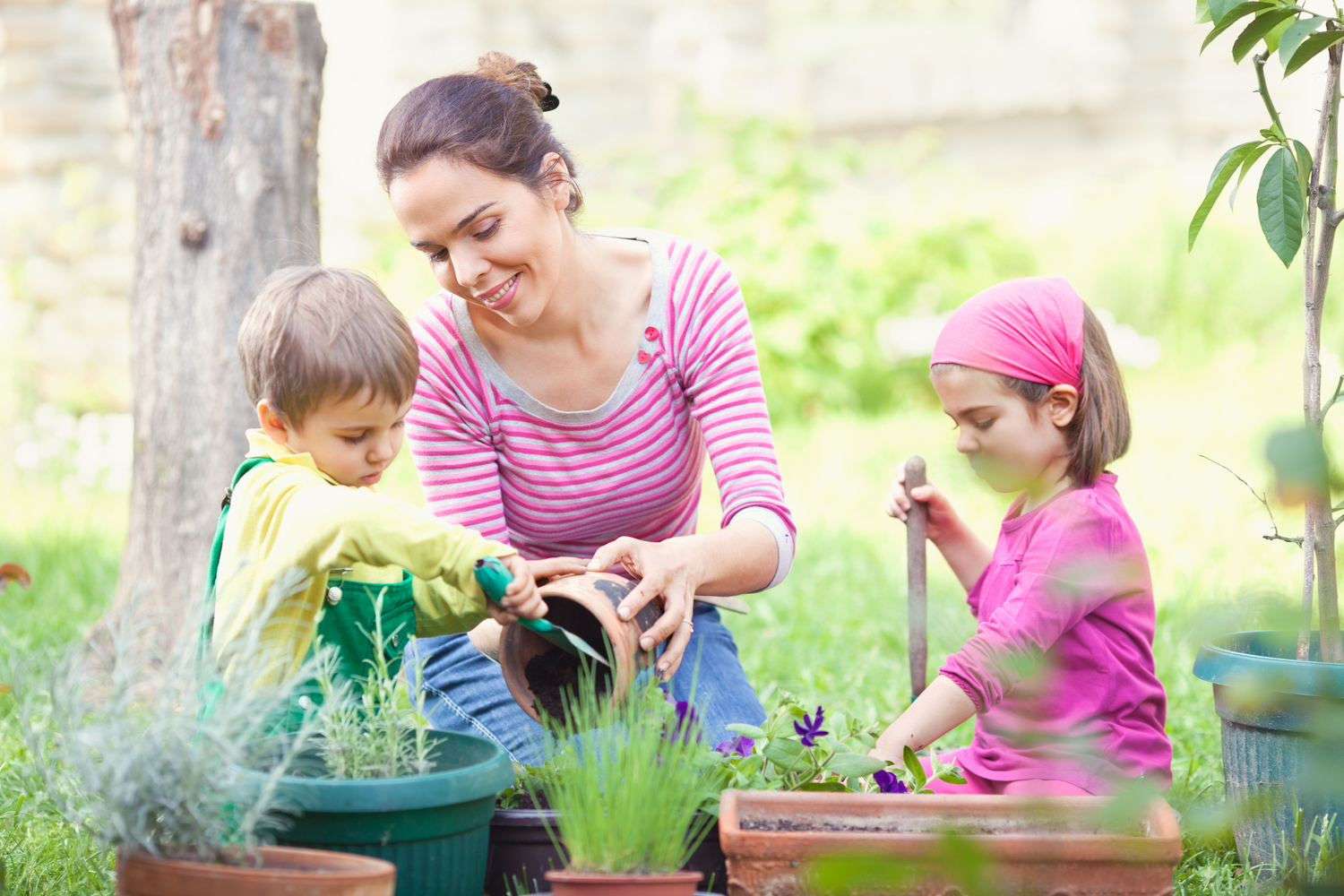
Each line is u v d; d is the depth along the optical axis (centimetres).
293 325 216
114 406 885
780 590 484
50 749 221
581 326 269
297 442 225
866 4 1277
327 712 200
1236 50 245
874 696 361
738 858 188
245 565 207
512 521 293
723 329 275
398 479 705
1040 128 1130
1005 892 188
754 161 917
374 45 1037
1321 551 243
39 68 905
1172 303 928
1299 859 226
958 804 201
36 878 236
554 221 247
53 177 911
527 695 229
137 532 400
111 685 202
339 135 1022
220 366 391
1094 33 1125
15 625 420
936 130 1127
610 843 188
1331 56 243
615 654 213
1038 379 267
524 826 215
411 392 226
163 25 393
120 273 902
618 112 1104
